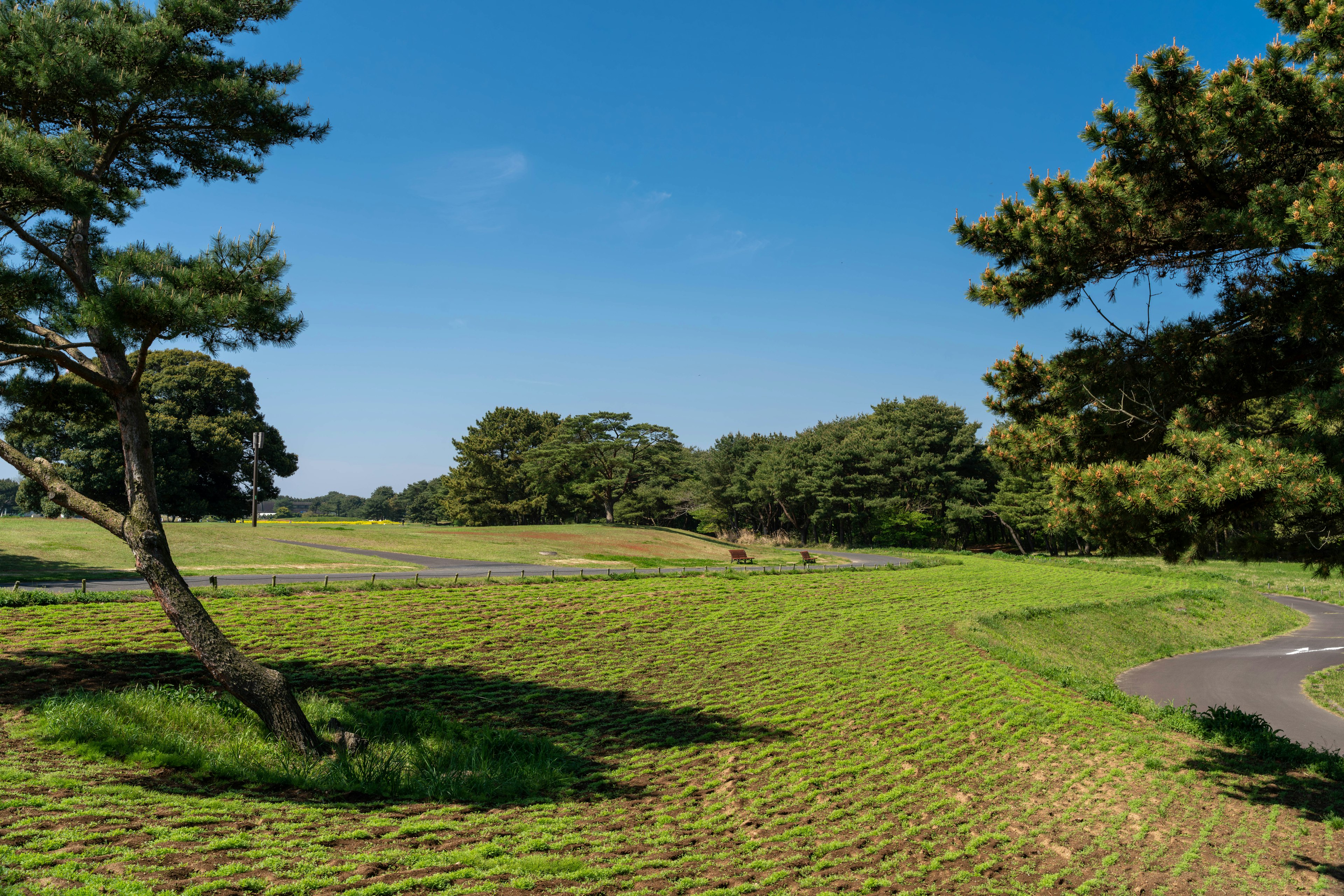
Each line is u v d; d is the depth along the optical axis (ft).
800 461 283.59
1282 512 29.07
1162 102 34.04
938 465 251.19
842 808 36.94
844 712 54.54
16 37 35.58
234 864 21.33
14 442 48.60
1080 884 29.86
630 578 107.96
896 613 96.94
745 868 28.09
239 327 35.73
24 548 102.42
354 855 23.65
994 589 126.31
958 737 50.78
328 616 68.03
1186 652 107.76
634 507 299.17
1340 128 32.14
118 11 38.99
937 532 262.47
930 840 33.58
